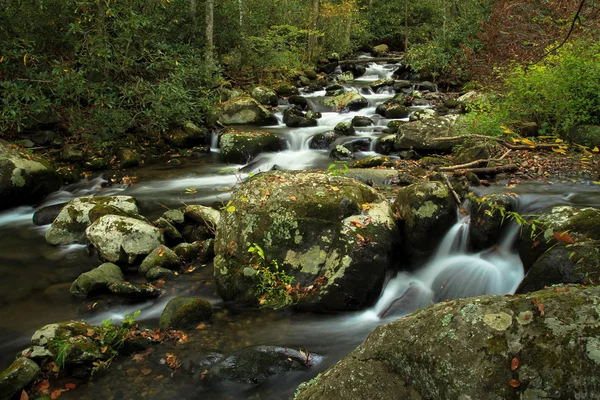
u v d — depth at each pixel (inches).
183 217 237.8
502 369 66.7
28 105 343.9
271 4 687.7
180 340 147.9
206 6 485.1
